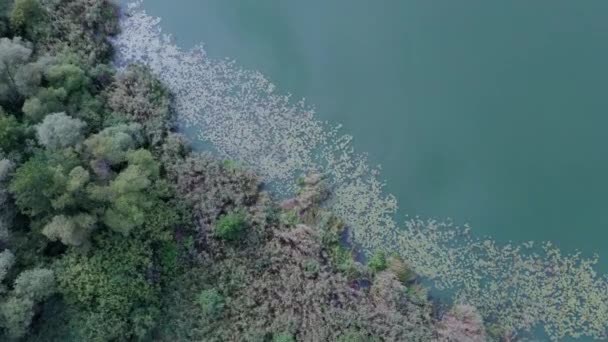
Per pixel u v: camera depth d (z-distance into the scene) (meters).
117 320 24.69
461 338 26.39
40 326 24.78
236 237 27.50
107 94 29.23
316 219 28.53
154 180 27.34
